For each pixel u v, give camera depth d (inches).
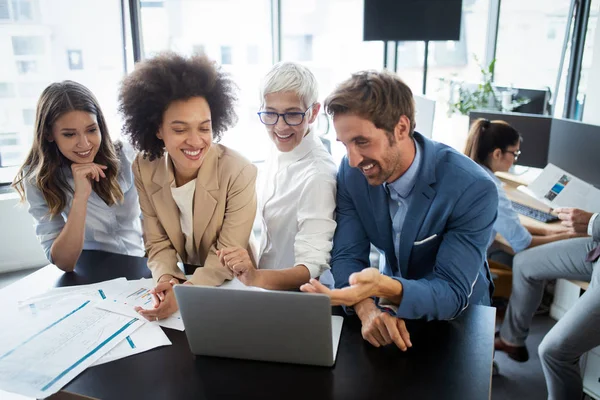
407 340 48.2
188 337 47.7
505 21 172.7
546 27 163.5
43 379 45.4
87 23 137.4
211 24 158.4
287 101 63.2
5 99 134.0
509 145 102.6
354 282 48.5
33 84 135.8
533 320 118.2
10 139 137.6
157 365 47.4
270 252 72.9
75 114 66.1
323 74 175.9
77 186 66.7
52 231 71.0
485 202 52.7
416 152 54.9
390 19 155.3
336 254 60.7
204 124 58.0
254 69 169.2
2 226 128.2
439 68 185.6
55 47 136.1
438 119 164.4
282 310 43.7
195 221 64.3
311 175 63.3
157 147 61.6
